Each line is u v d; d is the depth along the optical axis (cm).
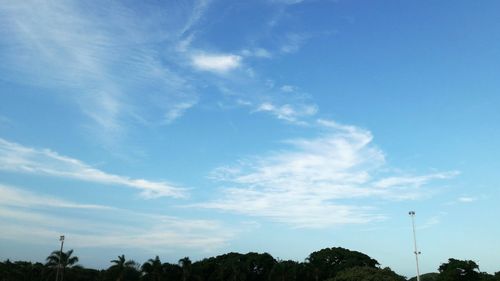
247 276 11669
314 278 11925
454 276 11925
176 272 10862
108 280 10338
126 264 10444
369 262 14238
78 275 10800
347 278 11344
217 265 11962
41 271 10731
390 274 11600
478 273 12094
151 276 10575
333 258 14538
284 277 11538
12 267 11075
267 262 12394
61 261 10419
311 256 15138
